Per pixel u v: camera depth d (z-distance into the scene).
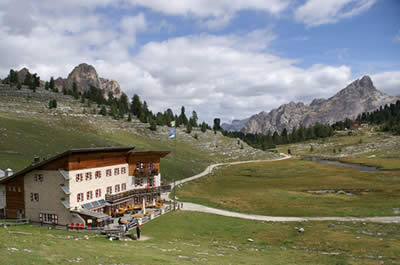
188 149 195.88
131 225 50.09
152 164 72.69
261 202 74.19
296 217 58.22
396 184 93.88
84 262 21.34
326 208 65.12
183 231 48.16
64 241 31.16
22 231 37.94
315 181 109.50
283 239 43.88
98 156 55.69
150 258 25.89
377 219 54.41
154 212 60.38
